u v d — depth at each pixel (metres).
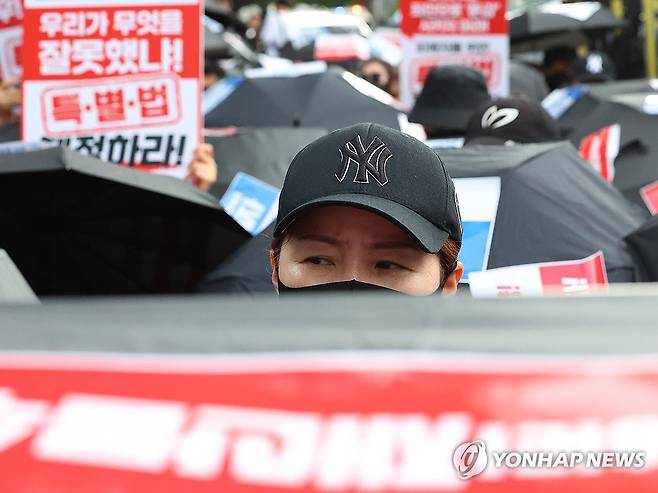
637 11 12.69
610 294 0.97
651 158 5.89
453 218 1.90
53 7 4.34
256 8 16.75
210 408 0.82
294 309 0.92
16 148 4.07
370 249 1.85
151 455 0.80
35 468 0.80
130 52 4.34
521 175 3.82
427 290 1.86
